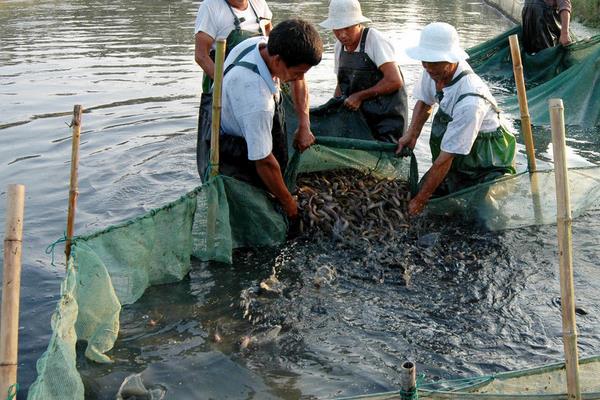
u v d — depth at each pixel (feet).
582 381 11.79
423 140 28.07
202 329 15.42
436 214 20.56
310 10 63.26
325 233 19.54
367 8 67.41
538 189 20.39
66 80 37.50
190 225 17.37
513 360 14.25
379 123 22.18
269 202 19.03
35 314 15.85
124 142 27.76
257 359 14.35
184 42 47.26
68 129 29.27
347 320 15.75
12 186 10.14
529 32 40.88
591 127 30.60
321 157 20.79
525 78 41.01
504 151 20.43
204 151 19.16
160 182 23.67
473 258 18.66
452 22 59.72
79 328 14.43
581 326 15.38
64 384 11.82
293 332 15.29
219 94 17.39
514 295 16.81
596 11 57.36
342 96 22.30
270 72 16.98
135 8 63.21
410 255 18.72
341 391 13.30
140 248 16.34
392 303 16.47
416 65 42.32
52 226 20.36
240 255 18.75
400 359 14.32
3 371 10.02
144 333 15.21
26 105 32.86
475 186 20.12
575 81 32.27
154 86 36.24
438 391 11.19
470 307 16.30
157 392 13.28
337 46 22.54
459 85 19.10
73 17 58.29
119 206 21.77
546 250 19.19
